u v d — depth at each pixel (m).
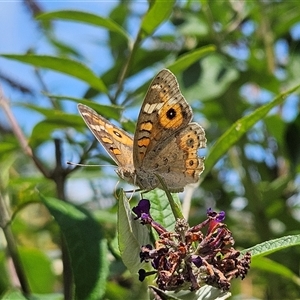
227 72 0.23
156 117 0.16
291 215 0.24
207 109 0.26
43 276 0.23
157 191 0.16
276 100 0.17
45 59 0.20
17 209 0.18
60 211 0.16
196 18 0.25
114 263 0.20
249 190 0.24
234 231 0.25
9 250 0.18
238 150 0.24
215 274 0.12
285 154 0.23
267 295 0.25
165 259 0.13
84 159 0.21
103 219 0.20
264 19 0.25
